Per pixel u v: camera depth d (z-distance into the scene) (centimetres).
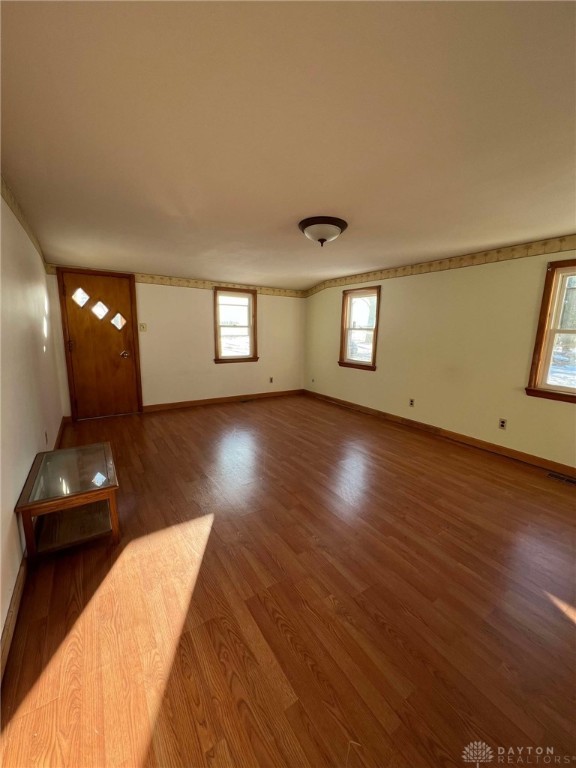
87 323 445
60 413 416
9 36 96
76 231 285
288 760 99
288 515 227
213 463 313
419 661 129
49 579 168
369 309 497
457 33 95
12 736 104
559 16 89
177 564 179
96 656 129
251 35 97
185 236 301
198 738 104
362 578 171
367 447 362
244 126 142
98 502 234
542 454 312
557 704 115
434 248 338
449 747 102
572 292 293
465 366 372
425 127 141
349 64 107
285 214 246
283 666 126
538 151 158
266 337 599
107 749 101
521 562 185
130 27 94
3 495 142
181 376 523
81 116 135
